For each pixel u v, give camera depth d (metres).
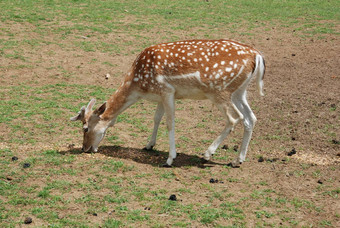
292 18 28.09
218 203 8.85
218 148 11.80
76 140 11.98
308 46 22.30
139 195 9.04
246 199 9.02
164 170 10.32
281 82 17.47
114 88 16.52
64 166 10.28
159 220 8.18
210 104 15.42
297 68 19.16
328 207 8.77
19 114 13.47
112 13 27.14
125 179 9.77
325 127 13.08
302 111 14.36
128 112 14.39
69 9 27.23
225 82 10.11
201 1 32.31
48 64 18.41
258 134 12.82
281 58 20.55
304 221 8.27
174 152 10.57
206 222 8.13
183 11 28.80
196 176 10.04
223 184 9.70
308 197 9.16
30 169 10.03
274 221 8.26
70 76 17.38
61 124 12.98
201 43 10.39
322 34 24.44
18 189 9.12
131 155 11.16
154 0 31.69
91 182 9.53
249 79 10.27
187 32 23.92
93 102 10.99
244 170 10.46
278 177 10.09
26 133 12.20
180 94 10.52
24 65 18.02
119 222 8.03
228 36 23.59
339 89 16.33
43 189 9.13
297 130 12.96
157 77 10.30
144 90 10.62
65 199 8.80
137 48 21.09
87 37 22.16
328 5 32.03
